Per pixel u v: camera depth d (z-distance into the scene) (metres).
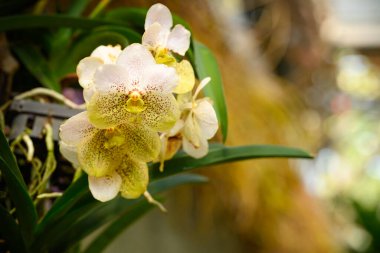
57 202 0.49
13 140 0.56
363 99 3.75
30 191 0.56
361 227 2.21
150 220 1.18
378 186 3.86
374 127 3.70
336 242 1.57
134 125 0.44
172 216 1.20
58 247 0.53
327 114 2.35
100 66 0.41
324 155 2.71
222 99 0.53
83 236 0.54
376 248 2.15
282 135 1.29
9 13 0.65
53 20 0.58
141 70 0.42
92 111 0.42
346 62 3.27
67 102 0.58
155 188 0.59
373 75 3.64
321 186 2.81
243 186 1.14
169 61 0.45
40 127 0.56
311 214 1.37
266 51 1.74
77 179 0.49
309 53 1.88
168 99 0.43
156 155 0.44
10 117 0.58
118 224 0.61
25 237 0.50
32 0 0.64
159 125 0.43
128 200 0.57
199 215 1.20
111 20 0.62
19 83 0.66
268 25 1.75
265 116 1.24
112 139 0.43
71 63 0.64
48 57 0.66
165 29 0.46
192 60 0.53
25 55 0.64
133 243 1.13
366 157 3.64
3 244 0.53
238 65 1.24
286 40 1.77
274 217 1.25
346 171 3.28
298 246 1.29
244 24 1.82
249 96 1.22
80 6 0.70
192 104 0.46
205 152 0.47
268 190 1.23
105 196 0.44
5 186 0.54
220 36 1.18
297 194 1.33
